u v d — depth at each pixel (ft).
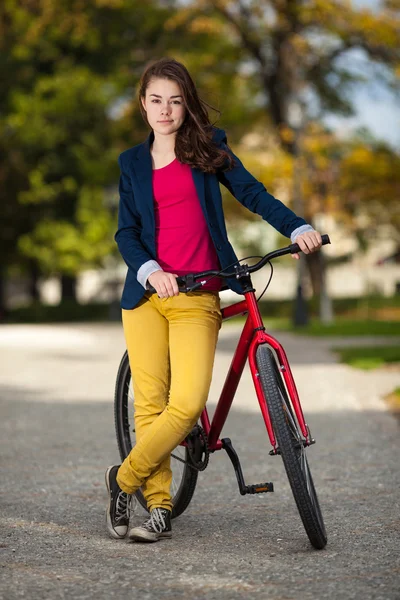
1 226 249.55
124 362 30.19
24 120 238.48
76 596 21.56
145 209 26.45
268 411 24.70
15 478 36.65
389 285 332.80
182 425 25.85
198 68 203.10
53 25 234.99
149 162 26.66
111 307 247.50
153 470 26.73
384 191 187.42
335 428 48.88
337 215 199.11
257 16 185.98
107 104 238.07
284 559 24.40
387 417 52.31
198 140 26.09
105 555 25.22
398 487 33.81
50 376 80.89
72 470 38.29
